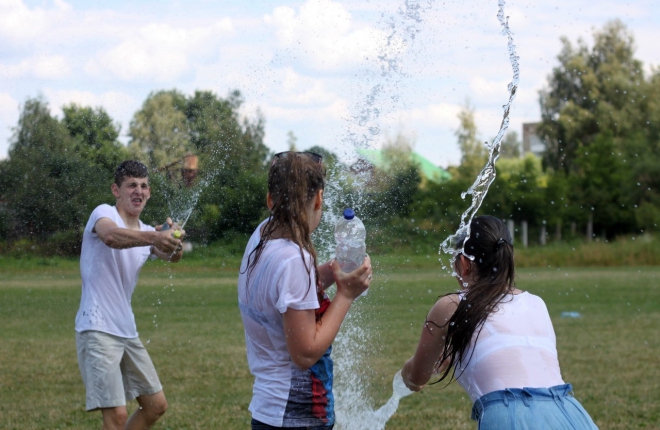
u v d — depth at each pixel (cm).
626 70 3725
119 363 387
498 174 3219
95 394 378
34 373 671
